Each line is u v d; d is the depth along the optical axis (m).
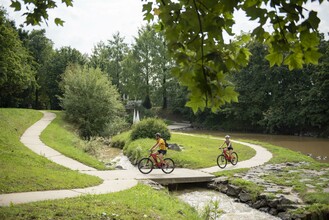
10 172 11.02
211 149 24.41
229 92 2.58
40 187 9.78
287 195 12.18
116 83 75.00
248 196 12.86
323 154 28.44
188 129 60.81
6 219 6.07
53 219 6.29
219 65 2.54
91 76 35.78
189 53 2.88
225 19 2.81
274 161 20.16
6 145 17.14
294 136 48.66
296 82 52.69
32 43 65.50
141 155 20.86
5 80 35.03
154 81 67.31
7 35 35.47
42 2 5.19
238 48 2.85
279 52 3.06
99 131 33.97
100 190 10.34
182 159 19.14
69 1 5.33
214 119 63.66
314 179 14.74
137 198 9.09
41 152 17.86
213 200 13.20
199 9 2.74
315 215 10.52
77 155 17.92
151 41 65.88
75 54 59.62
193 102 2.61
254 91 56.22
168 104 73.75
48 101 67.19
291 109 51.50
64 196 8.88
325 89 45.91
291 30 2.83
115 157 24.06
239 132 57.09
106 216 6.81
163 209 8.41
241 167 18.09
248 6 2.82
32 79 47.56
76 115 34.81
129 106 69.06
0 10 36.59
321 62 46.97
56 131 27.55
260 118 56.66
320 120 46.72
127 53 73.25
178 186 15.17
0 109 30.67
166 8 2.76
